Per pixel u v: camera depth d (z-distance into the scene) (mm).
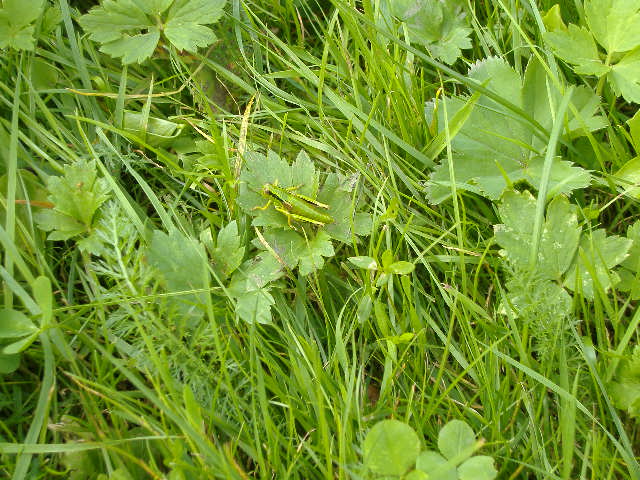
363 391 286
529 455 274
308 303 307
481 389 279
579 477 271
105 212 292
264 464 258
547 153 284
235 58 356
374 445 240
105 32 330
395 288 310
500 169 295
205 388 276
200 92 329
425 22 354
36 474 258
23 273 270
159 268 284
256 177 307
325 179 320
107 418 276
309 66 357
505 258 298
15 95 308
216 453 248
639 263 285
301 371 278
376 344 297
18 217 293
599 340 286
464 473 242
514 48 340
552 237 291
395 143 335
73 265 297
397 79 336
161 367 255
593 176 315
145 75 350
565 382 275
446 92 350
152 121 333
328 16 375
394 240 316
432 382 296
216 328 263
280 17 369
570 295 298
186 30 332
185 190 325
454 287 304
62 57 335
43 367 283
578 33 320
